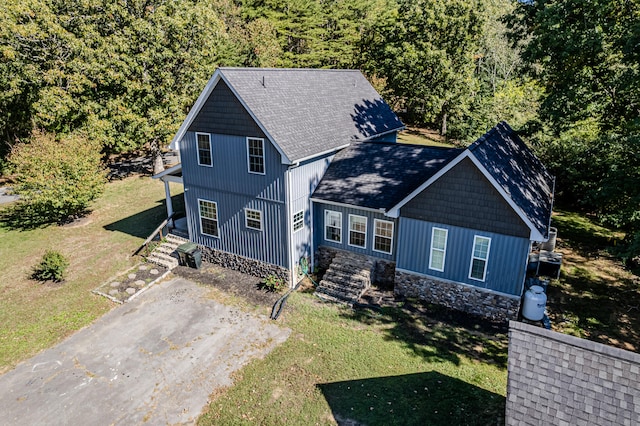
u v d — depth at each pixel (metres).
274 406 10.90
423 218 14.45
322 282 16.31
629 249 13.38
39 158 21.98
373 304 15.25
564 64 17.88
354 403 10.87
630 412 6.80
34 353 13.13
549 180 18.80
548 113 18.73
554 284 16.41
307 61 47.38
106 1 25.03
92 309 15.39
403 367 12.09
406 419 10.30
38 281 17.41
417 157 17.20
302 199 16.42
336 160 18.23
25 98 30.25
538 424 7.24
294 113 16.91
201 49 29.14
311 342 13.30
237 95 14.95
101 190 24.27
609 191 15.99
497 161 14.13
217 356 12.83
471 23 35.88
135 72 27.02
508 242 13.18
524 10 19.33
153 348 13.26
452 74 36.25
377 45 41.75
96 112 27.23
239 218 17.22
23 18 24.58
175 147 17.95
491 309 14.17
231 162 16.55
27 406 11.12
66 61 26.09
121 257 19.34
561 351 7.65
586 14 16.25
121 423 10.55
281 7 50.28
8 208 26.64
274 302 15.63
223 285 16.97
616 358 7.22
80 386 11.77
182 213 23.36
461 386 11.30
